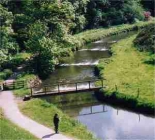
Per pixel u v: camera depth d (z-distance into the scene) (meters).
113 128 52.47
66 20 86.88
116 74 74.88
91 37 121.50
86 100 64.56
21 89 67.25
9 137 44.44
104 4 147.38
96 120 56.00
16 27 95.06
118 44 107.69
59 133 48.66
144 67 78.25
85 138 47.66
